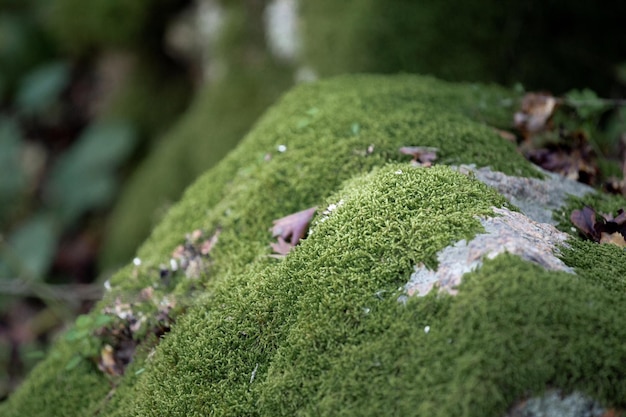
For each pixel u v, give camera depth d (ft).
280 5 4.17
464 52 3.74
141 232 4.72
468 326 2.31
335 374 2.40
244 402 2.48
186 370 2.56
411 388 2.31
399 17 3.72
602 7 3.76
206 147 4.39
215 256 2.86
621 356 2.26
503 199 2.62
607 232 2.74
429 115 3.08
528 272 2.34
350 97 3.22
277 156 3.01
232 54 4.45
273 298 2.55
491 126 3.19
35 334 4.56
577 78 3.82
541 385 2.25
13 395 3.02
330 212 2.67
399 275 2.46
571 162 3.09
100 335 2.88
